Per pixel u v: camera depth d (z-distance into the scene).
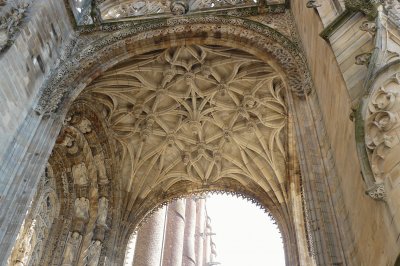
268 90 25.61
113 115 26.59
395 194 8.20
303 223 25.59
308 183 14.05
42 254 23.30
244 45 20.83
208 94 26.09
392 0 11.59
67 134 25.48
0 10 17.61
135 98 26.22
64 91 19.89
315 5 15.19
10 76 16.92
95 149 26.44
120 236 25.75
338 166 12.72
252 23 20.86
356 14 12.70
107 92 25.53
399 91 9.12
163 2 26.75
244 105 26.30
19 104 17.58
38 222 23.53
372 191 8.70
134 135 27.48
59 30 21.25
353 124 10.59
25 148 17.28
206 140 28.12
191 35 21.86
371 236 9.59
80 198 25.67
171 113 27.16
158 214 48.00
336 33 13.07
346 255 11.62
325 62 13.91
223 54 23.95
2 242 14.78
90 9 24.56
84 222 25.09
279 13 21.22
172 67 24.77
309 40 16.73
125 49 21.92
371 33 10.97
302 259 24.14
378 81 9.66
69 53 21.58
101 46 21.77
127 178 27.72
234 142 27.95
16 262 21.31
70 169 26.09
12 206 15.66
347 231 11.74
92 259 23.56
